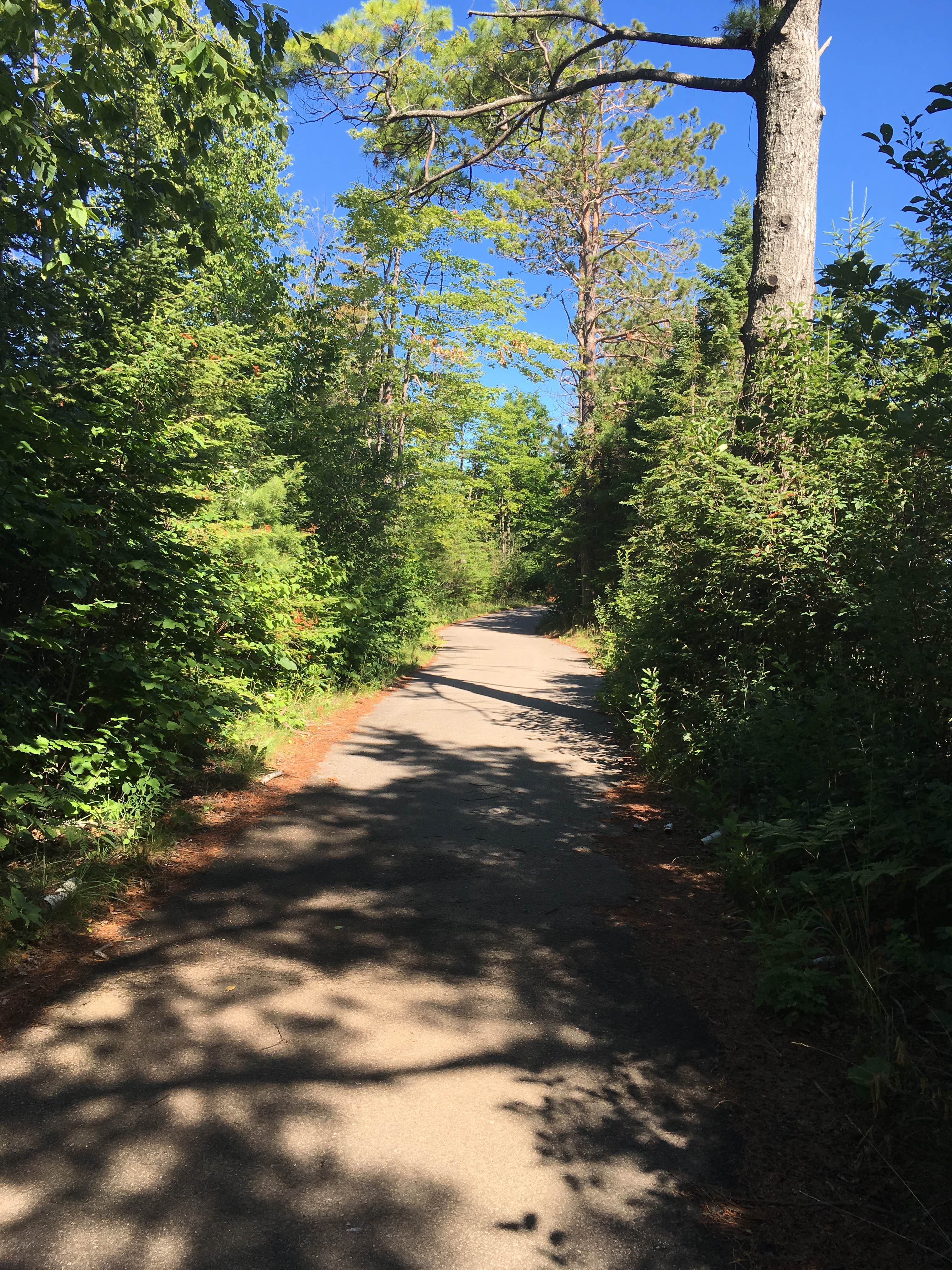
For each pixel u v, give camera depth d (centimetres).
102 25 612
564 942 449
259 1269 226
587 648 2353
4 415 514
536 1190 263
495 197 2512
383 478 1788
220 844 579
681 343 2623
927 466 504
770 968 398
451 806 702
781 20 925
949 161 394
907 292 414
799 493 738
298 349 1873
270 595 881
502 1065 332
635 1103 311
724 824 528
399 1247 237
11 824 491
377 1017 364
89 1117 286
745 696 709
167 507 640
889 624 505
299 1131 285
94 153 850
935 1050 338
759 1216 256
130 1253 229
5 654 514
